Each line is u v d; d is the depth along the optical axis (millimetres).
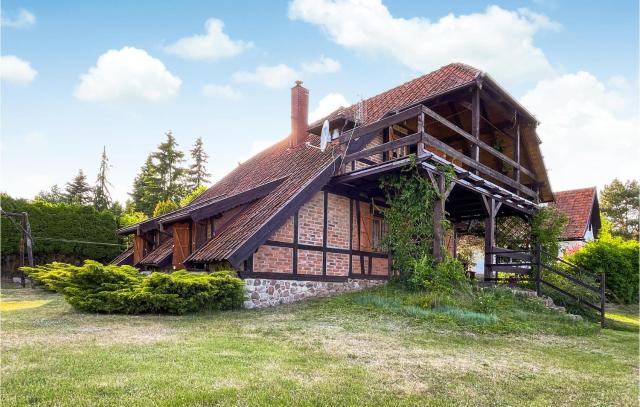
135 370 4461
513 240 15445
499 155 12852
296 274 11219
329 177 11836
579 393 4648
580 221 21938
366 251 13141
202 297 9023
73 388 3822
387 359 5586
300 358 5379
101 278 9195
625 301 16656
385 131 13711
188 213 11430
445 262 10641
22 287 17156
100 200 42875
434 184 10672
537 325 8922
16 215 17953
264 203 11734
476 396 4297
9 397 3559
